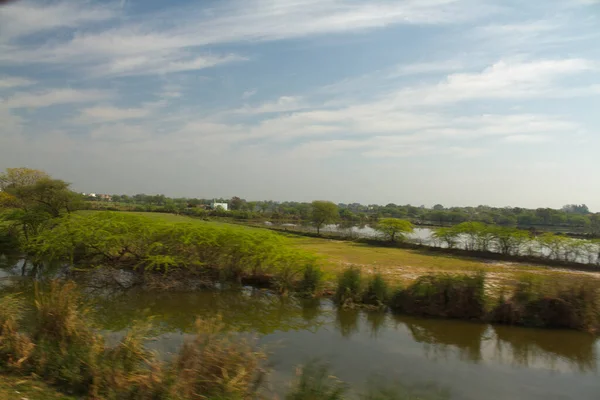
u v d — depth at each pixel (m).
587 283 13.10
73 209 28.23
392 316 13.55
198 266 17.86
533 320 12.70
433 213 84.38
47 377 6.09
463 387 8.43
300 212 85.75
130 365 6.38
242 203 95.31
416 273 20.66
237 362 6.28
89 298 14.56
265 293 16.17
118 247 17.83
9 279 17.09
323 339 11.05
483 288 13.48
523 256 29.17
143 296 15.23
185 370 5.80
